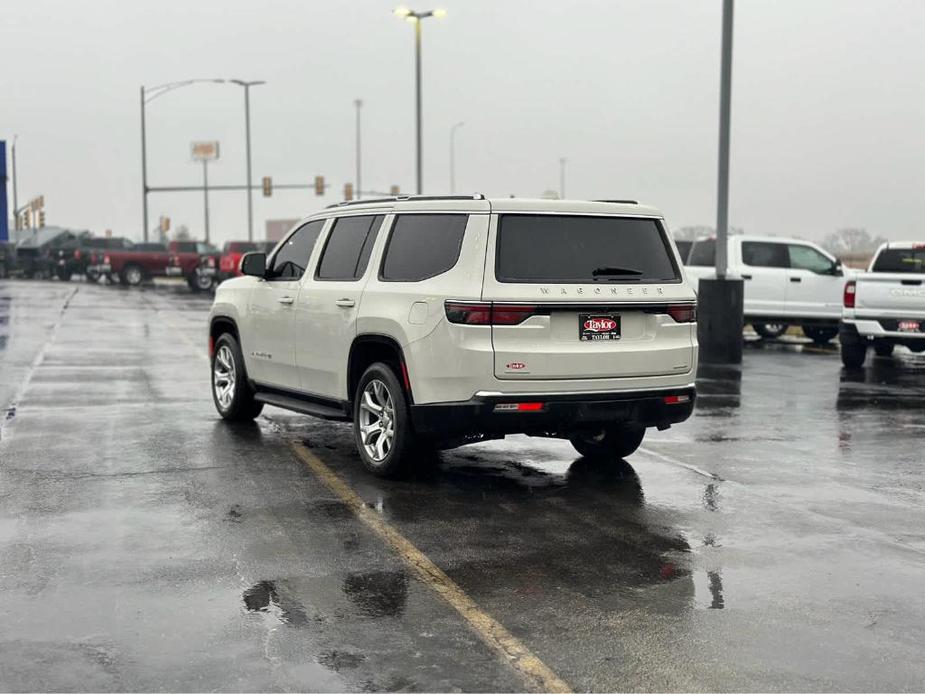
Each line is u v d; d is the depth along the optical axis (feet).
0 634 14.89
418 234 24.61
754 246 63.93
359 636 14.92
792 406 37.96
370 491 23.77
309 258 28.76
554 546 19.54
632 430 26.45
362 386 25.50
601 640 14.87
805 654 14.43
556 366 22.86
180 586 17.01
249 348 31.24
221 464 26.53
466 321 22.56
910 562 18.78
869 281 50.06
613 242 24.14
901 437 31.50
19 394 38.65
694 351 24.93
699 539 20.12
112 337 62.49
